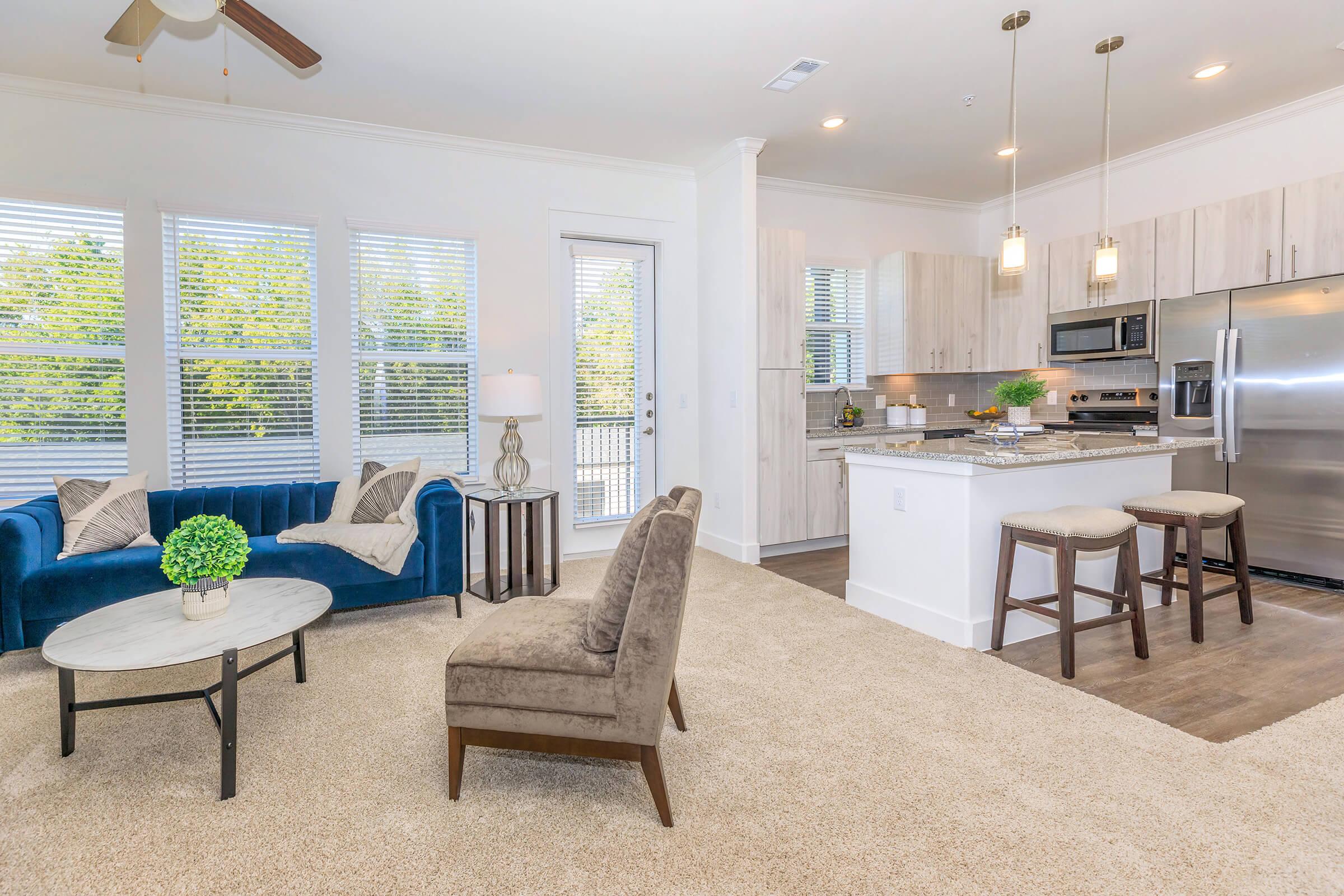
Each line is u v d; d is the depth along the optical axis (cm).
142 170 373
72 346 365
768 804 187
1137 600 289
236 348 396
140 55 273
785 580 421
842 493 527
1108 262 315
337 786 197
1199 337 426
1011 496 316
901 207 607
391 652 303
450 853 168
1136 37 329
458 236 443
